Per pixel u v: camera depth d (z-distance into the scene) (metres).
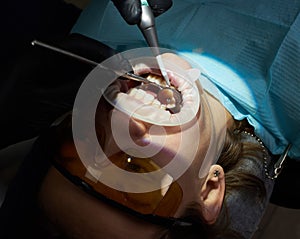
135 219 0.88
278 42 1.06
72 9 1.37
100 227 0.88
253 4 1.11
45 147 0.94
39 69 1.04
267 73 1.06
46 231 0.92
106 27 1.16
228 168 1.09
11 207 1.03
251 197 1.11
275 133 1.12
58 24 1.32
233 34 1.10
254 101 1.07
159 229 0.91
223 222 1.05
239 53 1.09
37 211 0.94
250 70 1.07
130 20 0.93
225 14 1.13
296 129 1.12
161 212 0.90
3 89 1.04
